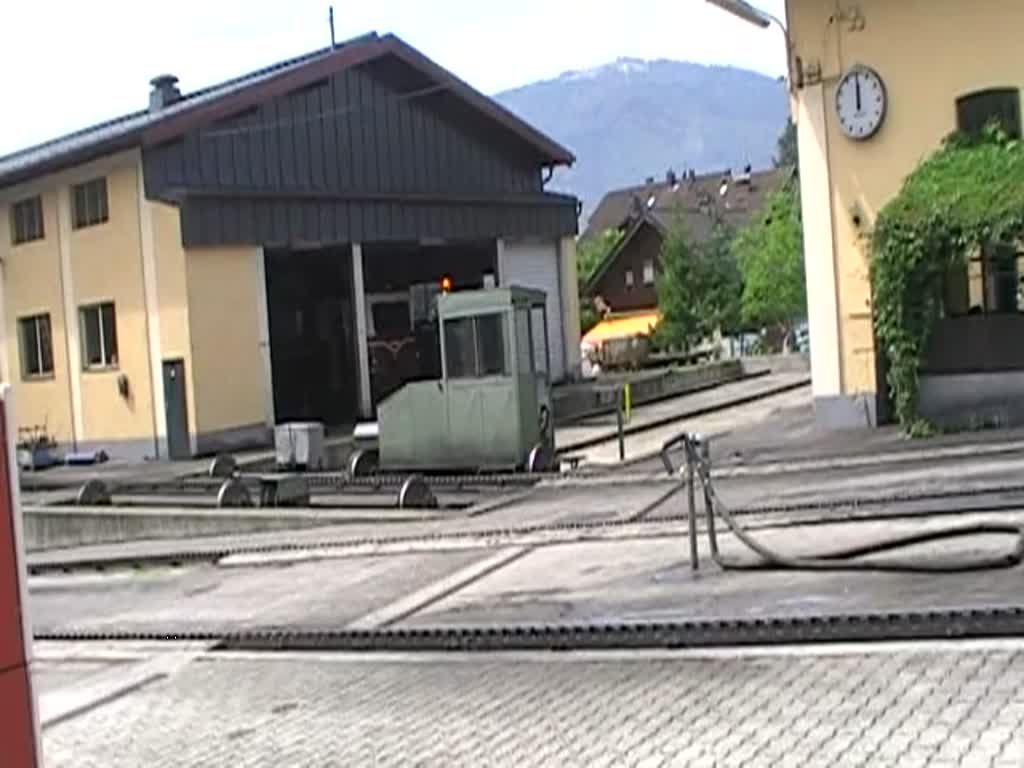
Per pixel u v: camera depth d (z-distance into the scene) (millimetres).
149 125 28484
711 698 6402
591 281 78562
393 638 8891
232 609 11359
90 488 21906
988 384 18797
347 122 32562
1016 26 19438
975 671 6180
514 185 36750
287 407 32969
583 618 8586
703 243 66875
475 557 12383
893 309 18953
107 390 31359
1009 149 18672
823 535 10625
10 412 3123
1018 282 19000
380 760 6141
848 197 20547
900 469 14938
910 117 20094
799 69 20734
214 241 29312
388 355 32625
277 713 7328
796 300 54094
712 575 9508
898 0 20047
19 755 3037
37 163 31016
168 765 6523
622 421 24453
